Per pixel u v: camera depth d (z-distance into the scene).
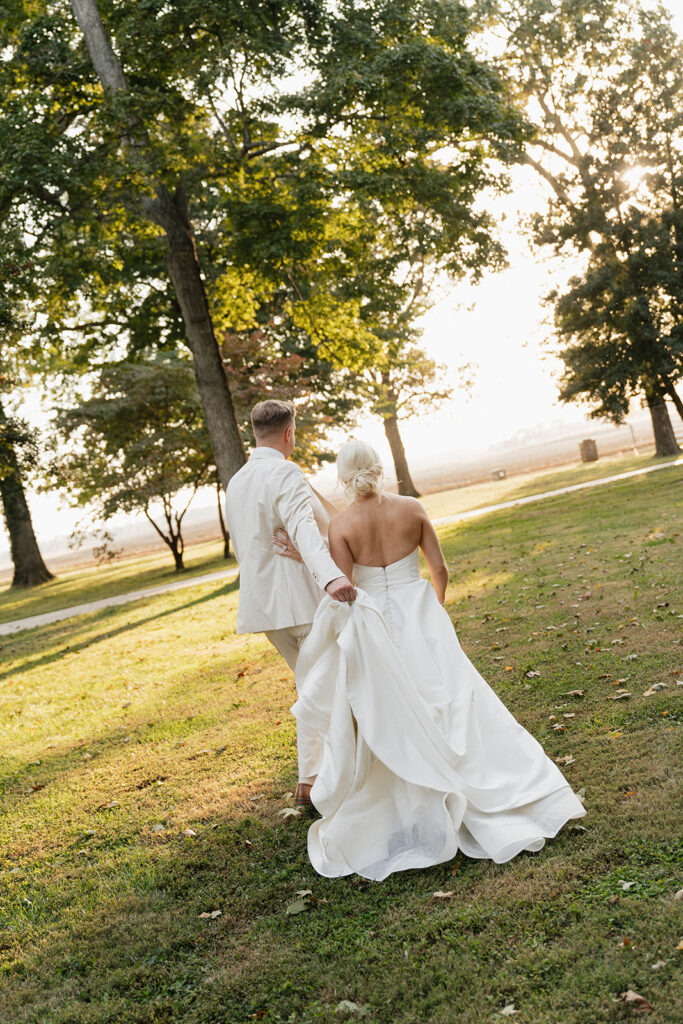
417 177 13.34
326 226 15.02
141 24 12.02
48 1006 2.89
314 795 3.45
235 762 5.21
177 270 14.43
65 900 3.72
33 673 11.29
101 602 21.56
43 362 21.03
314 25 12.48
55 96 12.68
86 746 6.48
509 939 2.72
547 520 16.89
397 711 3.42
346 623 3.50
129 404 23.44
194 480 26.50
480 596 9.37
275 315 23.95
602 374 28.12
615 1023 2.23
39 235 12.41
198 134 13.45
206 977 2.90
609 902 2.79
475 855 3.32
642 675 5.16
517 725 3.65
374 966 2.74
